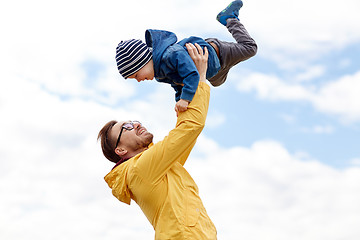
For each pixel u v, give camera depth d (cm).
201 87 367
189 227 365
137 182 378
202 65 368
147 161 374
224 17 415
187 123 365
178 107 365
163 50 362
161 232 370
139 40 366
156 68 364
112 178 398
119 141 407
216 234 379
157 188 375
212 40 389
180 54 358
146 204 380
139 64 360
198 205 376
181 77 364
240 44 397
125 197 394
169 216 370
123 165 393
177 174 383
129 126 409
